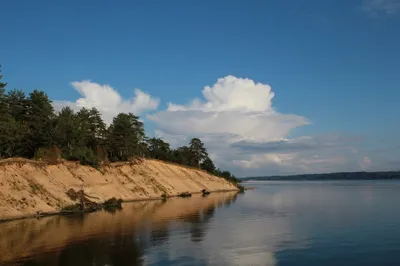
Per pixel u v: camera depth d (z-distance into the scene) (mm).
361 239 38062
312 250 32969
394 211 65438
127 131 116938
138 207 75312
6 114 76062
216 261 29078
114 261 28844
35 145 87000
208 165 189250
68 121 93625
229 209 71000
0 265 27516
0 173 60656
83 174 85250
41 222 50875
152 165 124875
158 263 28344
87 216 58625
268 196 116812
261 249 33344
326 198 103562
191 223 50031
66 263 28062
